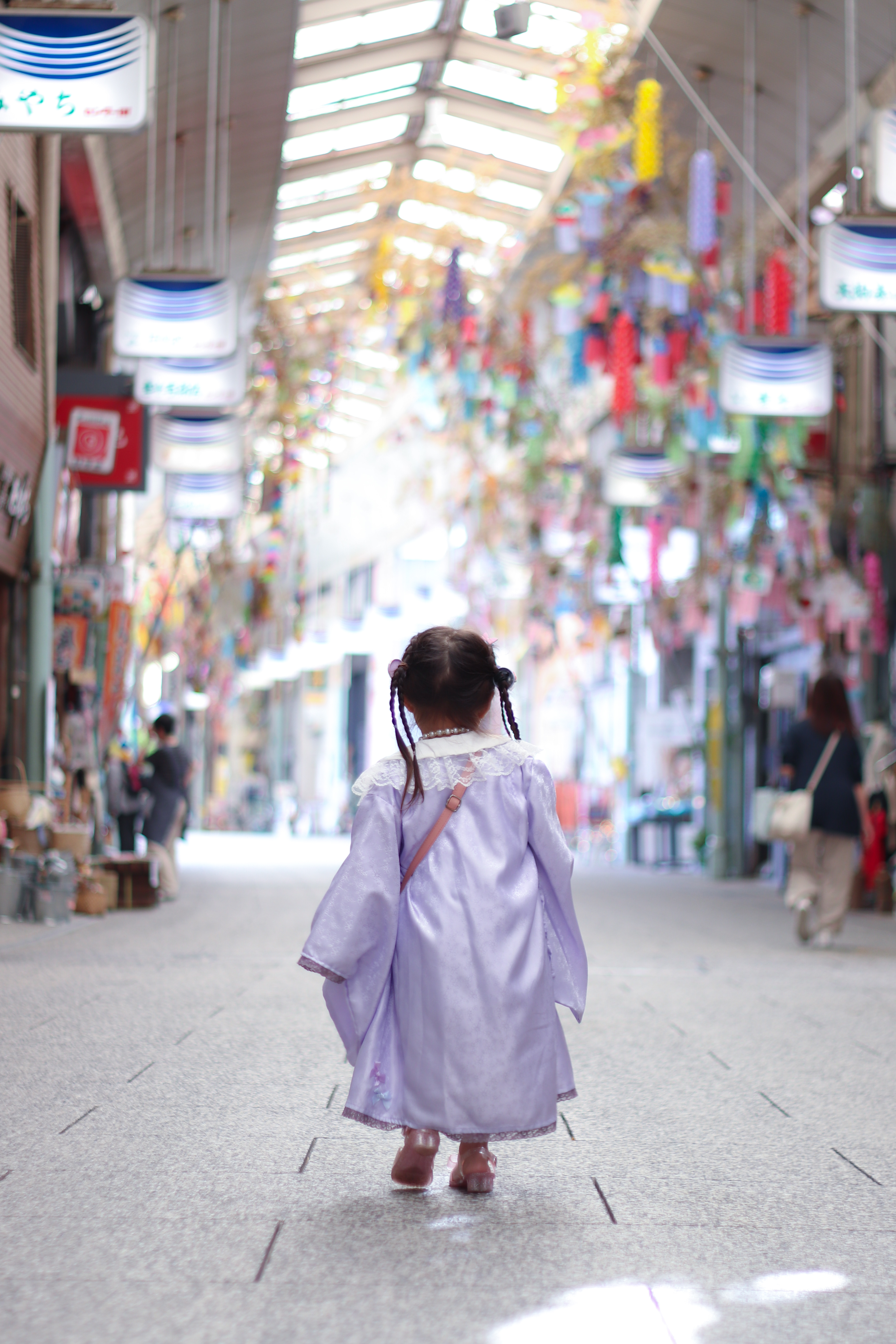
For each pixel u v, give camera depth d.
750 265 14.34
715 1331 2.80
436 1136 3.72
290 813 43.72
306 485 23.55
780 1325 2.84
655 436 18.25
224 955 9.38
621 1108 4.93
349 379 18.80
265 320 17.97
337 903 3.60
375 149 17.92
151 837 14.62
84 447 15.36
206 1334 2.72
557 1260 3.22
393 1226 3.46
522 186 18.75
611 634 21.92
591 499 18.91
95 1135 4.34
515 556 20.39
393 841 3.66
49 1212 3.53
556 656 25.70
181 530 18.61
